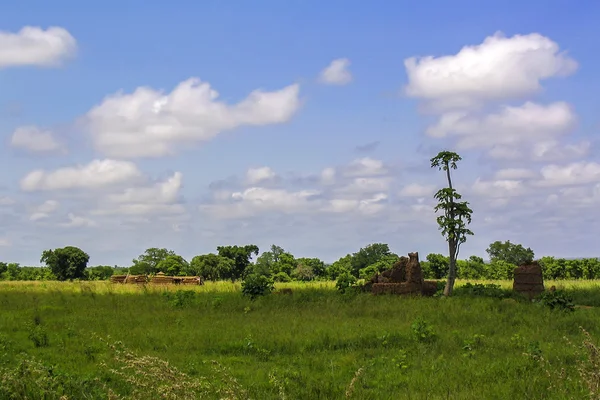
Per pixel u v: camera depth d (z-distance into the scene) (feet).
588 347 33.17
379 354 49.67
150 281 171.83
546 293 81.05
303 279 249.75
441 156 101.60
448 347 51.13
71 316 73.41
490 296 93.81
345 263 269.03
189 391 27.81
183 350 51.88
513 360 43.91
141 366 28.55
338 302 86.74
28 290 122.72
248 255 281.74
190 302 88.33
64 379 36.06
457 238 99.81
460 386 36.65
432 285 102.78
